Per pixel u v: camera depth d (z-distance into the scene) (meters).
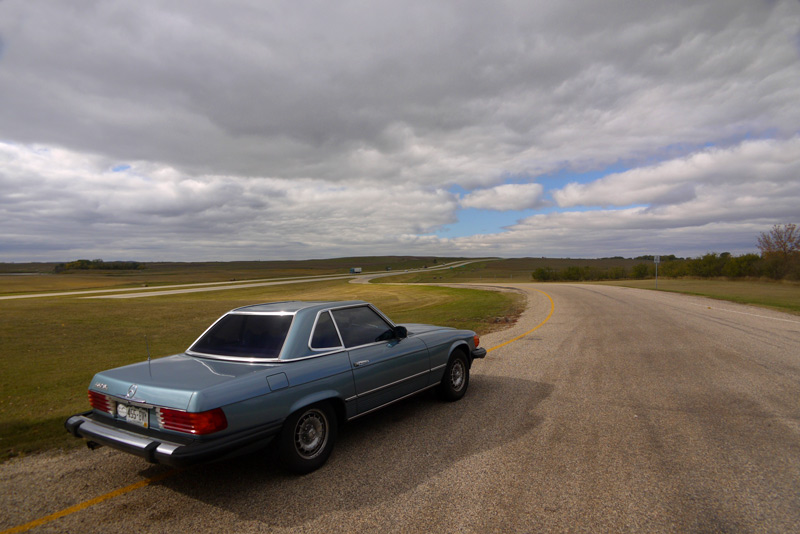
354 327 4.57
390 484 3.48
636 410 5.16
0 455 4.29
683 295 26.03
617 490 3.27
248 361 3.83
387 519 2.97
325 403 3.91
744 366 7.38
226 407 3.22
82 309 23.72
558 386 6.33
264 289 71.12
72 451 4.38
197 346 4.28
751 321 13.49
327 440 3.89
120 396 3.53
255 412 3.37
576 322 14.12
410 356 4.94
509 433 4.51
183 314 21.98
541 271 88.50
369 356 4.44
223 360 3.95
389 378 4.63
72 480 3.71
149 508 3.21
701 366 7.43
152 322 18.69
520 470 3.65
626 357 8.33
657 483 3.36
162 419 3.29
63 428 5.12
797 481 3.35
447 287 57.34
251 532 2.86
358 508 3.13
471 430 4.63
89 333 15.06
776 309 17.30
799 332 11.20
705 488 3.27
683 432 4.42
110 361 10.11
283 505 3.20
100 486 3.58
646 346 9.46
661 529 2.76
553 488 3.33
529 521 2.89
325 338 4.18
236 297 49.84
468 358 6.09
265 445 3.47
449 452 4.07
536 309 19.89
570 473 3.57
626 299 23.52
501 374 7.16
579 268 85.00
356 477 3.62
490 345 10.12
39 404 6.33
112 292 61.91
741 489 3.24
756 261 43.97
